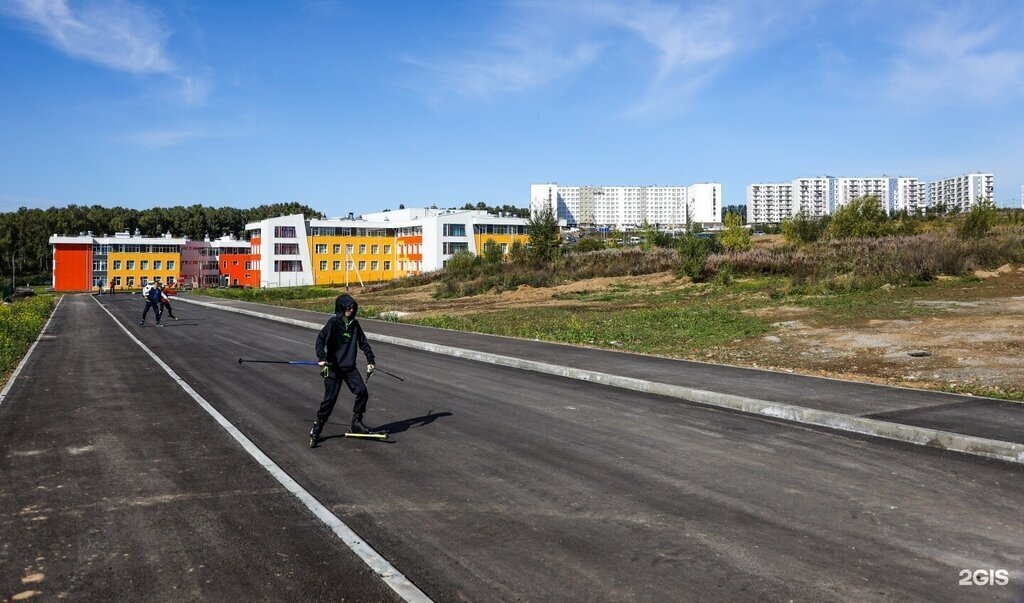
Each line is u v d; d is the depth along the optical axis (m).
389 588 4.13
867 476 6.34
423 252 95.75
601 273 44.59
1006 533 4.91
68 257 103.56
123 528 5.18
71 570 4.43
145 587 4.18
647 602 3.91
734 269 35.50
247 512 5.53
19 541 4.93
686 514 5.38
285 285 97.75
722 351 14.91
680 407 9.80
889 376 11.46
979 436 7.29
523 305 32.50
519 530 5.08
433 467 6.81
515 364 14.39
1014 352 12.37
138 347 19.50
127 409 10.01
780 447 7.46
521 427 8.57
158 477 6.52
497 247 64.12
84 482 6.37
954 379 10.80
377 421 9.04
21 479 6.48
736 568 4.36
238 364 15.38
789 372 12.02
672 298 29.44
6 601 3.99
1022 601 3.88
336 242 101.56
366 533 5.06
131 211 175.50
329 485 6.25
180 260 111.69
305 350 18.62
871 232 48.53
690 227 50.56
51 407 10.23
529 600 3.96
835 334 15.82
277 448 7.64
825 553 4.59
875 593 4.00
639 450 7.38
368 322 25.89
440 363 15.01
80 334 24.36
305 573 4.36
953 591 4.01
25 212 160.25
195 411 9.83
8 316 27.78
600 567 4.41
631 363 13.49
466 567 4.43
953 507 5.47
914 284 24.70
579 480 6.31
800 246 43.34
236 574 4.35
